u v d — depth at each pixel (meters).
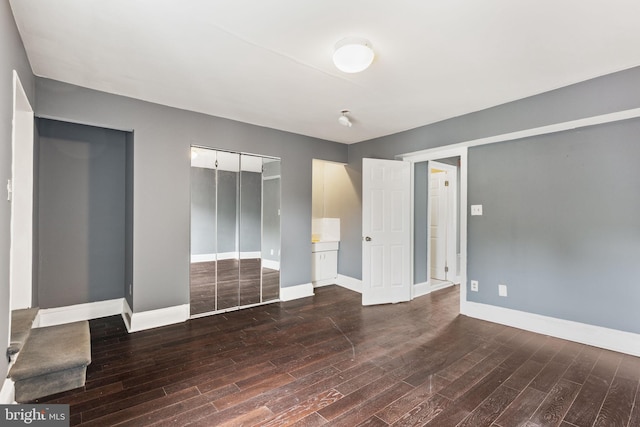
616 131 2.71
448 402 1.99
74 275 3.42
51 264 3.29
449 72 2.54
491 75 2.59
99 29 1.97
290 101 3.20
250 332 3.14
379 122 3.86
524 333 3.14
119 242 3.68
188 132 3.47
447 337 3.04
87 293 3.49
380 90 2.90
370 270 4.11
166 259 3.34
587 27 1.93
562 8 1.75
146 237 3.21
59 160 3.33
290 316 3.64
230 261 3.85
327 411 1.88
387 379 2.26
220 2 1.71
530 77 2.62
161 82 2.76
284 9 1.77
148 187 3.22
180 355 2.62
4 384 1.78
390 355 2.64
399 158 4.40
